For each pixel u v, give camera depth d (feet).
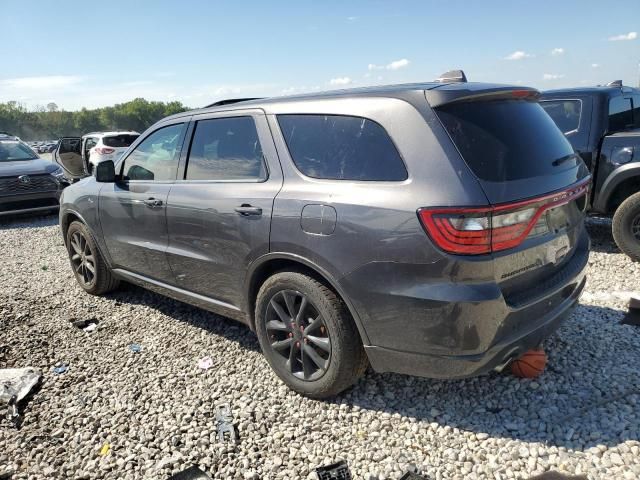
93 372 12.30
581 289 10.84
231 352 12.89
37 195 33.22
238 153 11.58
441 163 8.41
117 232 14.97
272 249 10.35
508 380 10.75
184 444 9.52
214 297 12.39
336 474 8.43
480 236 8.05
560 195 9.28
